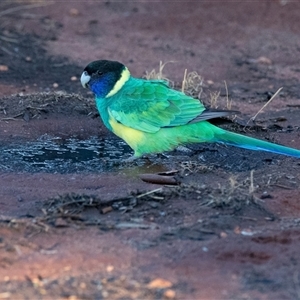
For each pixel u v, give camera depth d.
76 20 24.31
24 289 9.03
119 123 13.53
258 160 14.17
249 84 19.83
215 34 23.61
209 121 13.52
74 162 13.95
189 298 8.92
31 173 13.26
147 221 11.13
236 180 12.76
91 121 16.11
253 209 11.58
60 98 16.84
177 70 20.55
